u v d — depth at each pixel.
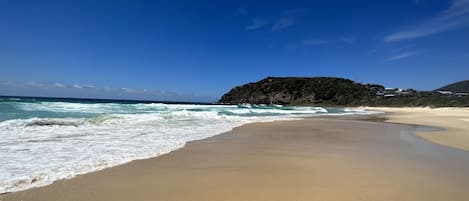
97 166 6.32
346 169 6.50
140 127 13.73
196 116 21.33
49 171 5.80
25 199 4.39
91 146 8.57
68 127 12.45
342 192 4.93
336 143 10.54
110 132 11.64
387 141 11.31
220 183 5.38
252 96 112.62
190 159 7.34
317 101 96.94
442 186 5.38
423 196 4.82
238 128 14.77
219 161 7.18
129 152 7.90
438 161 7.59
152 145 9.09
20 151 7.59
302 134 13.02
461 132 14.80
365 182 5.52
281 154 8.20
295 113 35.44
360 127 17.27
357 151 8.91
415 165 7.04
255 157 7.73
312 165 6.86
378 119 26.00
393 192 4.98
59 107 23.81
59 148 8.12
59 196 4.56
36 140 9.21
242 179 5.65
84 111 21.41
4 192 4.63
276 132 13.55
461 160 7.78
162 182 5.39
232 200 4.54
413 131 15.34
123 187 5.06
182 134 11.90
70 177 5.50
